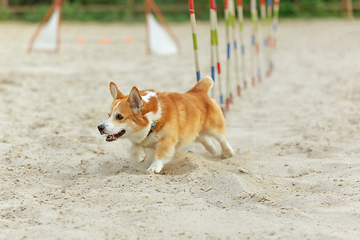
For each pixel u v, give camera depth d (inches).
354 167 257.1
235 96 519.5
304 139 335.6
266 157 298.0
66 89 548.4
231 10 485.1
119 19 1535.4
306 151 305.6
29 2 1562.5
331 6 1528.1
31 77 611.8
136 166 280.2
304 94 515.2
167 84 587.8
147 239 168.7
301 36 1077.8
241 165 280.2
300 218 185.3
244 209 199.9
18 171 268.8
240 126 390.6
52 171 272.2
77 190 231.9
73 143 327.3
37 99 486.9
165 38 899.4
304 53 848.9
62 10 1498.5
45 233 172.9
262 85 586.9
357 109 422.6
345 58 762.8
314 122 383.6
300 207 202.1
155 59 825.5
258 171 267.6
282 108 451.2
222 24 1382.9
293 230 171.9
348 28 1175.6
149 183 238.1
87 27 1374.3
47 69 689.6
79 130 367.2
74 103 473.4
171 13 1576.0
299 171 263.4
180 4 1598.2
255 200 209.8
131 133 258.7
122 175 249.3
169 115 263.4
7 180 254.2
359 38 798.5
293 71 684.1
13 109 434.9
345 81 573.6
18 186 245.4
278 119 407.2
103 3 1576.0
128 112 253.1
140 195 215.8
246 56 847.1
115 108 255.1
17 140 332.8
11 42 1003.3
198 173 253.3
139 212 195.3
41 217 193.2
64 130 366.0
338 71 652.7
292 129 368.2
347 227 176.2
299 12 1528.1
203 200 213.2
